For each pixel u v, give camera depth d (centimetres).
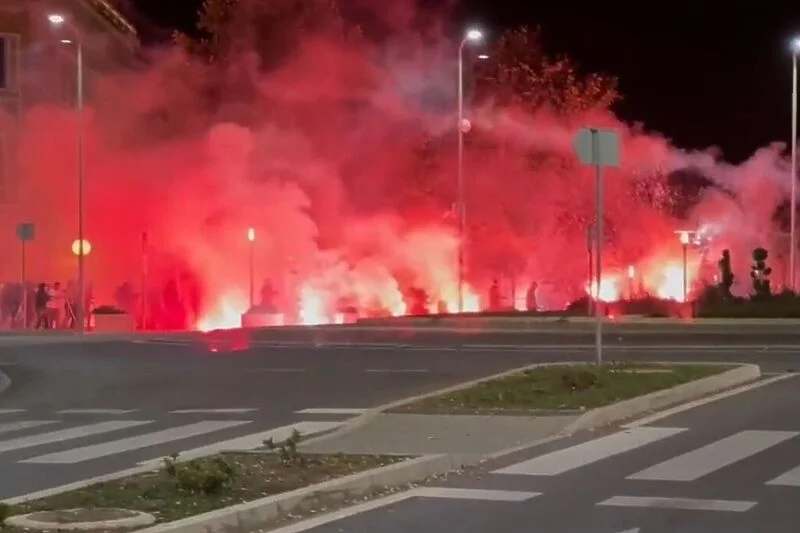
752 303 3675
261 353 2848
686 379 1906
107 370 2527
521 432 1448
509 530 945
